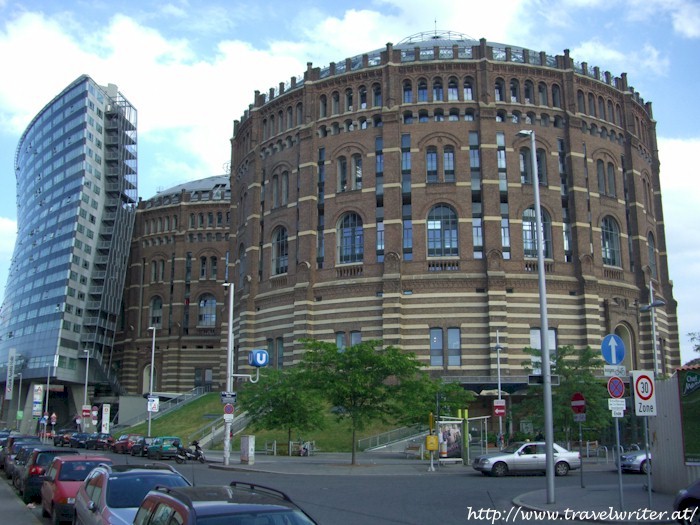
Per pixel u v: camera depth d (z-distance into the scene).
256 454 58.31
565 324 68.50
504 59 74.44
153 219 122.38
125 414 104.62
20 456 32.62
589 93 76.88
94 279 130.00
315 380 49.72
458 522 21.47
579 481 34.84
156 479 15.60
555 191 71.81
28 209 149.62
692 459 26.50
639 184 78.56
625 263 74.69
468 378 65.50
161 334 116.56
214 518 9.37
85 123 133.00
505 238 69.69
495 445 60.62
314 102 77.38
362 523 21.12
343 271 71.56
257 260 80.31
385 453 58.69
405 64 74.00
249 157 84.44
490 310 66.75
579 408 28.34
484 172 70.19
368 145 73.25
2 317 152.62
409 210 71.44
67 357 122.81
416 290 68.62
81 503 16.38
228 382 50.22
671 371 79.62
